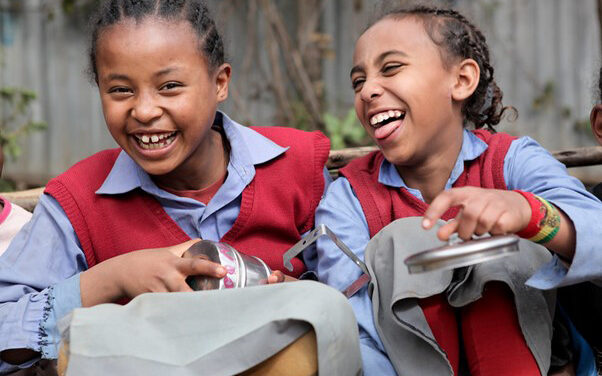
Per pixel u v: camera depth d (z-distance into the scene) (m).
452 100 1.80
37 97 5.42
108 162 1.82
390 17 1.81
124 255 1.51
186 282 1.47
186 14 1.64
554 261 1.42
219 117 1.88
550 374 1.52
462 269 1.42
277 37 5.12
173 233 1.75
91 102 5.48
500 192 1.32
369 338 1.52
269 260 1.81
